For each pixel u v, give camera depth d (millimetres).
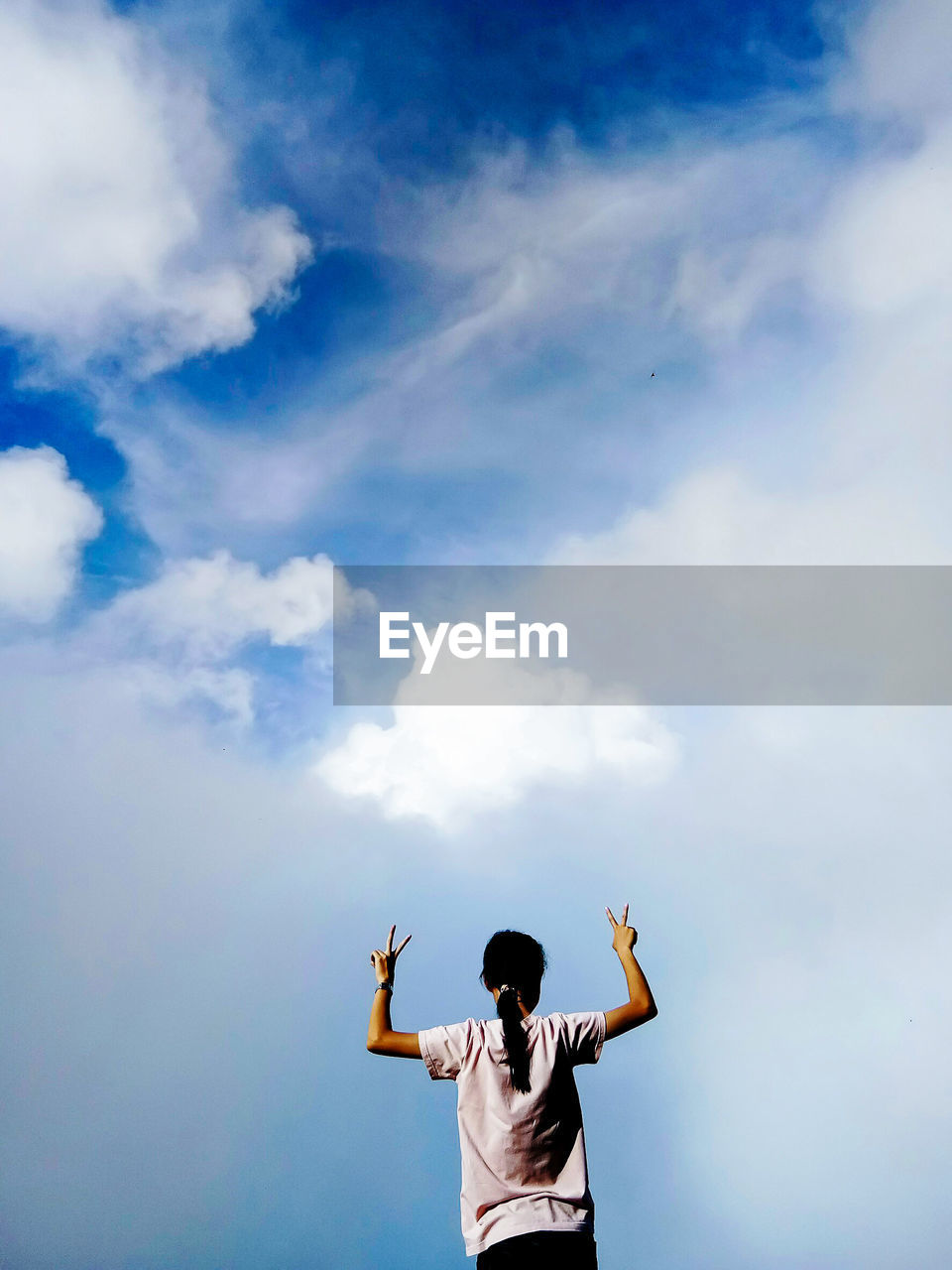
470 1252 1648
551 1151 1718
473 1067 1826
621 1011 1903
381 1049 1860
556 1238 1591
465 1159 1740
